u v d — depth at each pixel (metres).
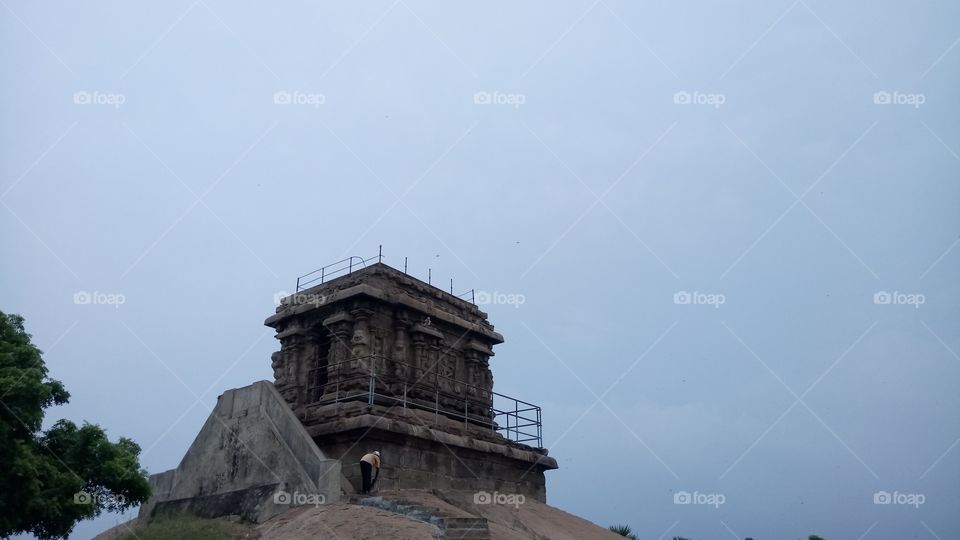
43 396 18.73
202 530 21.59
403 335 29.30
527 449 30.28
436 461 26.22
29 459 18.00
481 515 23.31
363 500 21.48
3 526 17.41
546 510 27.84
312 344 29.98
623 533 33.88
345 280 30.12
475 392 31.41
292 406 28.86
